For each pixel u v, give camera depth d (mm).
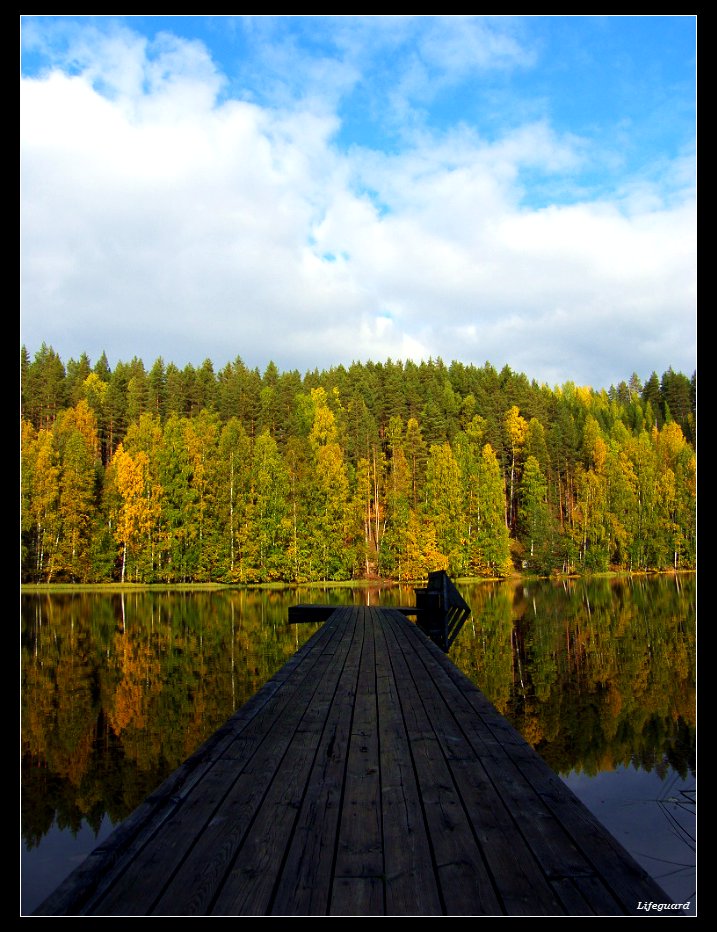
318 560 46875
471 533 50625
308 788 2773
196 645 17859
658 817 6520
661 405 81500
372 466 55000
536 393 71188
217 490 47406
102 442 58094
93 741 9289
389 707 4262
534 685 13180
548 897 1885
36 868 5598
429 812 2512
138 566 44500
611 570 54406
